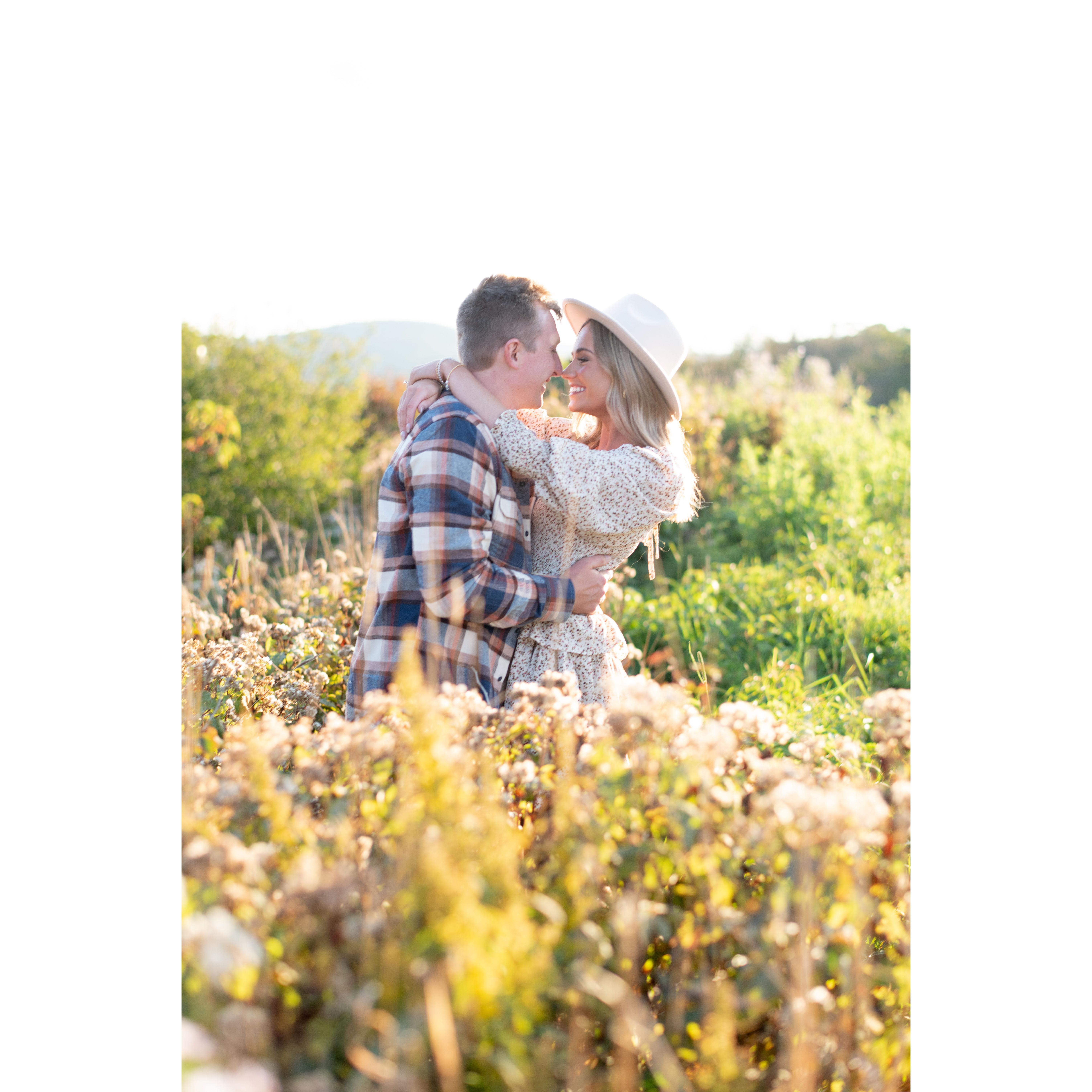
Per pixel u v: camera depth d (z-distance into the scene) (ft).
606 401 8.75
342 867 4.16
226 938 3.56
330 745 5.54
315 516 20.98
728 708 6.11
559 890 4.66
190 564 12.53
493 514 7.97
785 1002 4.60
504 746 6.13
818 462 21.88
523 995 3.81
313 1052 3.68
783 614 14.66
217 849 4.25
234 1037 3.43
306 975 3.99
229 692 8.44
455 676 7.80
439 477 7.69
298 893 4.00
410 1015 3.67
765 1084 4.68
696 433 22.67
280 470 21.66
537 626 8.15
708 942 4.75
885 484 19.86
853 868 4.90
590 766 5.53
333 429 23.35
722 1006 4.06
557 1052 4.54
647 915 4.62
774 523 19.30
